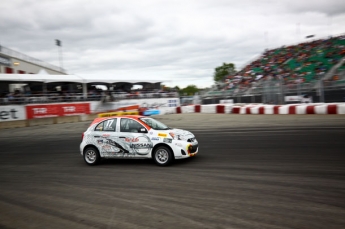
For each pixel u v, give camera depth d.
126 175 6.54
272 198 4.51
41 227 4.05
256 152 8.06
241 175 5.92
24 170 8.00
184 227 3.73
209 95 28.94
